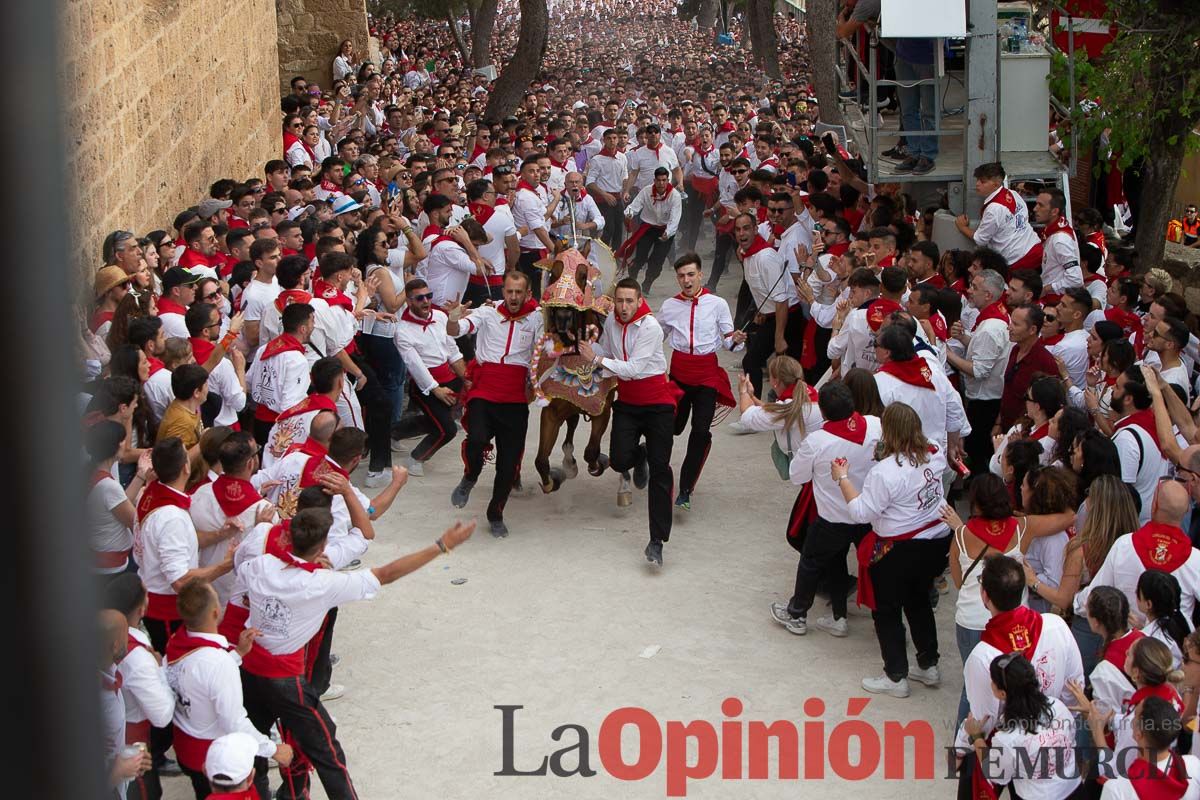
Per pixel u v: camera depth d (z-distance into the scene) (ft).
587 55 162.40
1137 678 14.61
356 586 16.78
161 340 23.43
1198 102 34.55
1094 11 37.50
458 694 21.27
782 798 18.13
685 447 34.24
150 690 14.92
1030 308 25.44
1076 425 20.97
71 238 3.64
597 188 53.47
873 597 20.79
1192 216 46.55
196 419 21.67
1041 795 14.98
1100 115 35.29
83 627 3.66
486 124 60.13
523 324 26.96
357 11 80.84
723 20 173.99
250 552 17.57
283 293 27.35
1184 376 24.26
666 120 72.49
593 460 29.04
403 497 30.35
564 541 27.81
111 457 18.54
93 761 3.75
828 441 22.03
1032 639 15.81
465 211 40.47
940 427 24.00
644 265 53.83
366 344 30.76
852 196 42.45
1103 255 33.42
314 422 20.06
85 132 28.30
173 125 38.06
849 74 48.80
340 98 67.62
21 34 3.21
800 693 21.29
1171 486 17.38
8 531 3.45
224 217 35.96
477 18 114.42
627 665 22.24
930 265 30.09
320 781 18.52
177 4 38.99
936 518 20.35
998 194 32.22
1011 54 36.58
